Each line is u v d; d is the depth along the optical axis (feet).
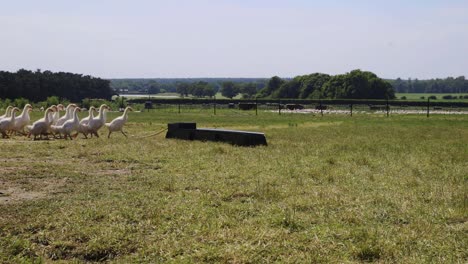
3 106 190.80
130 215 28.73
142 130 94.27
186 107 228.63
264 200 33.35
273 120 134.92
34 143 64.64
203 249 23.20
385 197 33.71
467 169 45.93
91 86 325.83
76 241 24.70
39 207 30.68
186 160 50.01
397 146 64.75
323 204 31.76
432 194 34.83
